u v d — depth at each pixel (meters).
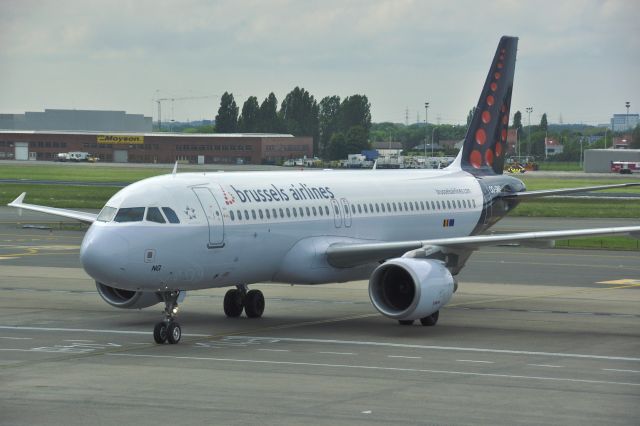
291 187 105.25
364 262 104.44
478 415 60.22
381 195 117.38
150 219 88.62
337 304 118.00
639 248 194.25
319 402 63.62
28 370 75.31
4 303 116.88
